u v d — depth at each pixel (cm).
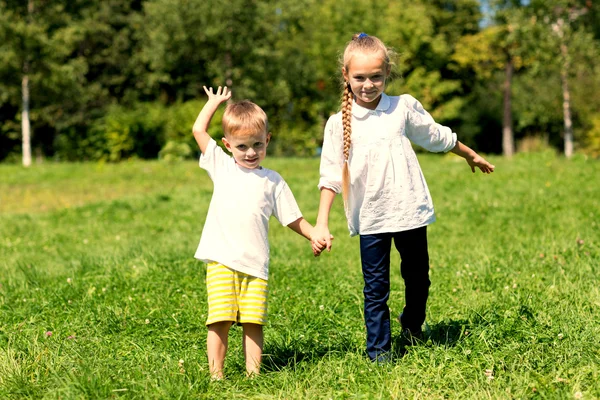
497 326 398
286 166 2270
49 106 3722
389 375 339
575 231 790
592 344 367
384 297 375
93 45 4053
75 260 730
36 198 1619
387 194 369
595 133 3347
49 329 467
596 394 304
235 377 354
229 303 351
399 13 3981
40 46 3030
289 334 432
